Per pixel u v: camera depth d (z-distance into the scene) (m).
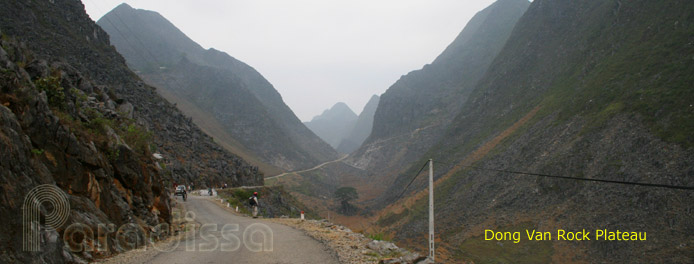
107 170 11.55
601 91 69.38
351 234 14.25
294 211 70.81
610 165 49.28
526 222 51.88
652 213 38.44
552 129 73.06
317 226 17.28
